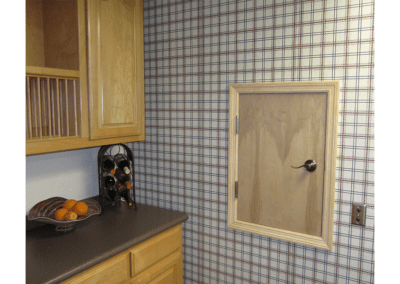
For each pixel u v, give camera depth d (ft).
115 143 6.27
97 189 7.39
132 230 5.81
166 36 6.79
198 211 6.75
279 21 5.46
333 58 5.06
